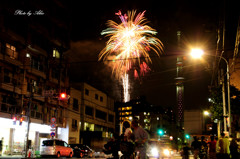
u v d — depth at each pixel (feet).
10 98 114.93
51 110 146.41
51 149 98.94
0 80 109.81
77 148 117.29
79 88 190.29
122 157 30.40
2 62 111.86
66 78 163.84
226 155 48.67
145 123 378.53
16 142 120.37
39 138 139.03
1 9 111.14
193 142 60.59
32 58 134.31
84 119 189.47
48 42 146.00
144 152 30.53
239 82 105.29
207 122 229.66
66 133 158.61
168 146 110.01
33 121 127.13
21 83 121.19
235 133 94.53
